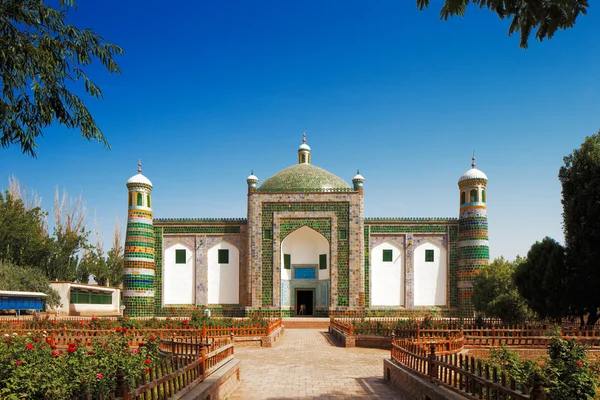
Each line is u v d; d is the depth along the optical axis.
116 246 45.50
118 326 17.55
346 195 28.09
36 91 7.69
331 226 27.89
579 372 8.52
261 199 28.16
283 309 28.31
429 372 8.14
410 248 28.53
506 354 10.09
